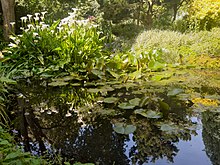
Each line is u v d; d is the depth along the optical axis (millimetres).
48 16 8484
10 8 7480
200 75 5164
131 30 9508
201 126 3014
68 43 5688
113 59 5641
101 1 10062
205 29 8195
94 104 3904
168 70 5594
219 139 2697
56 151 2527
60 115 3506
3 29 7715
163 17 10828
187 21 9234
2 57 5141
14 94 4395
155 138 2775
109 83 4789
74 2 9383
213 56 6219
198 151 2502
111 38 8133
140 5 10289
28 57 5816
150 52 5723
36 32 6133
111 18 10070
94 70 5156
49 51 5832
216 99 3836
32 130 3051
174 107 3605
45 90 4582
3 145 2070
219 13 8227
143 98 3787
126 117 3344
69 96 4285
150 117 3248
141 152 2508
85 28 6254
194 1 9016
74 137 2824
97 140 2734
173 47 6766
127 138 2803
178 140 2727
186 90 4285
